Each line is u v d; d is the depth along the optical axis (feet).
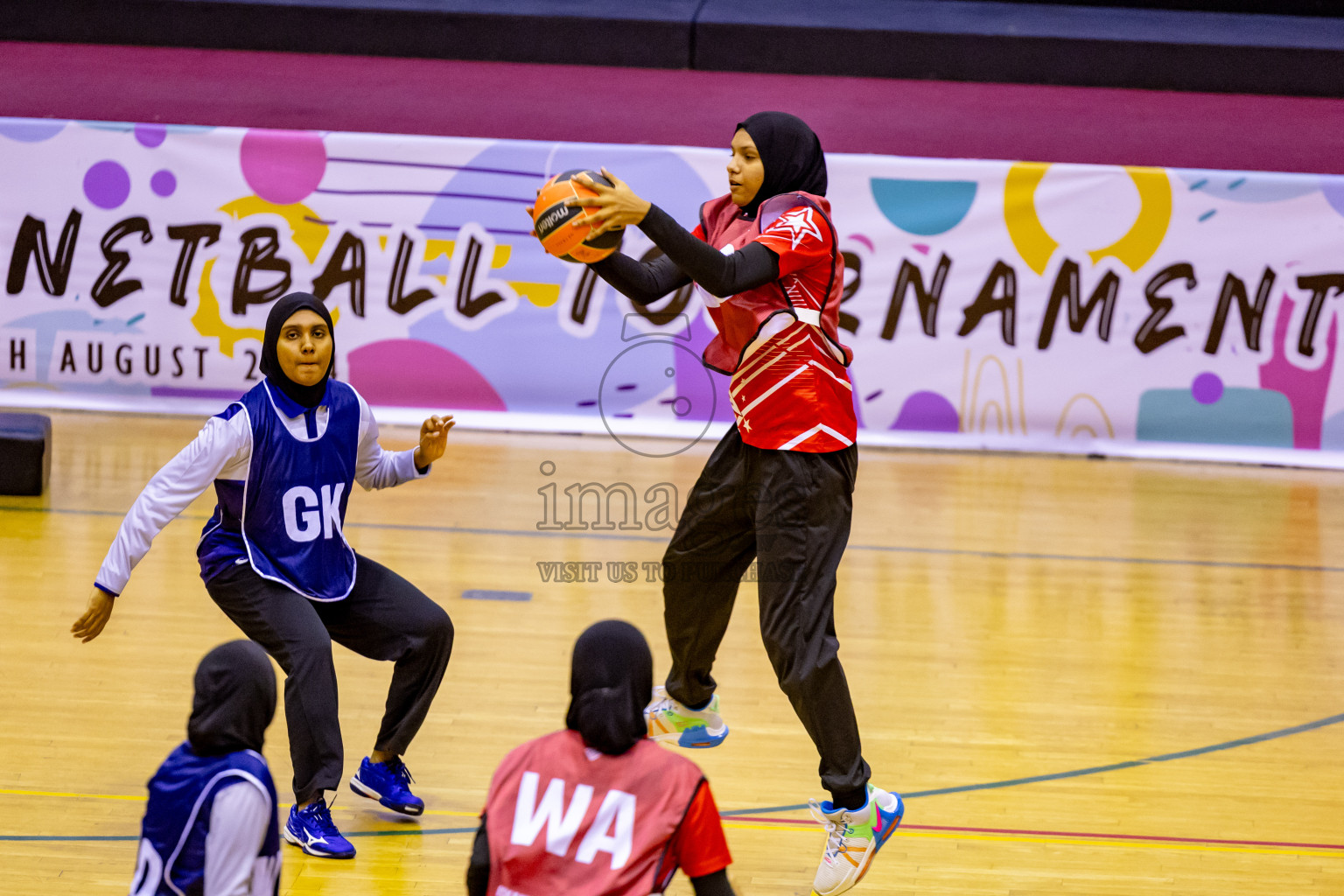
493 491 41.63
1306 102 57.31
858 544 37.88
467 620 30.78
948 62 58.80
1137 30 59.31
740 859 20.77
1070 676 28.91
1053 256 47.70
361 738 24.40
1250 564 37.37
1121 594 34.45
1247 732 26.21
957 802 22.85
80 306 48.70
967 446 48.98
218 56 58.95
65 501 38.70
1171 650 30.66
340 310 48.75
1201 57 57.88
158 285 48.47
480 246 48.19
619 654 12.45
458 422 49.06
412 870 19.94
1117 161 53.31
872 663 29.17
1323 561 37.81
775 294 18.71
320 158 47.73
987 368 48.52
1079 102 57.31
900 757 24.53
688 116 55.31
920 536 38.78
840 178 47.50
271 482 19.53
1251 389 48.16
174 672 27.09
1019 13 61.52
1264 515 42.24
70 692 25.86
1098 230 47.42
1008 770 24.14
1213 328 47.83
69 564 33.37
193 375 49.03
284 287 48.52
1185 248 47.32
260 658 12.78
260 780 12.41
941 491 43.86
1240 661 30.12
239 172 47.88
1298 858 21.25
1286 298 47.42
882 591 34.06
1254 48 57.41
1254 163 53.21
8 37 59.47
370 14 59.16
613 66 59.26
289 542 19.76
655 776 12.25
